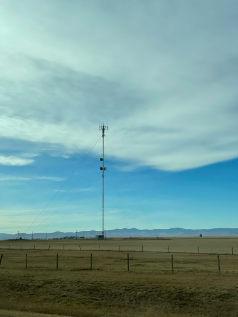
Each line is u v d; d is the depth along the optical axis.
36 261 51.41
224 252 72.88
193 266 43.47
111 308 24.84
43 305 24.97
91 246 108.75
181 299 26.58
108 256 59.78
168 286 29.56
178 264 46.09
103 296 27.78
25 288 30.14
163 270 39.28
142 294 27.81
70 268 41.97
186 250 82.38
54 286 30.58
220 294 27.28
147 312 23.73
